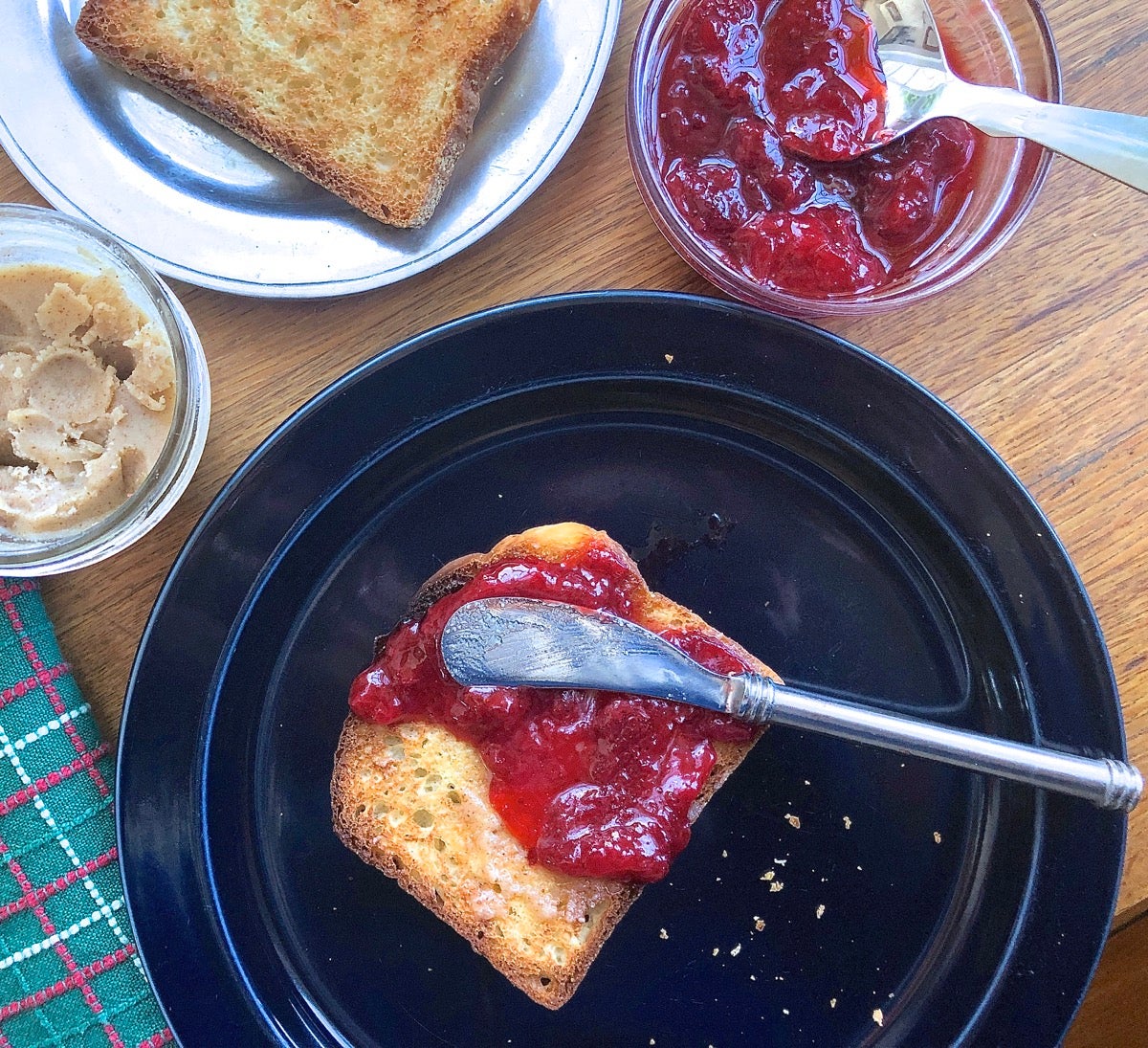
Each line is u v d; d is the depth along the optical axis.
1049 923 0.26
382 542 0.27
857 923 0.27
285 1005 0.27
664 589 0.27
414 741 0.27
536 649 0.24
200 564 0.25
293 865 0.27
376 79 0.27
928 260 0.26
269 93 0.27
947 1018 0.26
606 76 0.28
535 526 0.27
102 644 0.27
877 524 0.27
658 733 0.25
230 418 0.27
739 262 0.26
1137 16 0.27
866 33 0.25
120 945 0.26
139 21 0.26
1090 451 0.27
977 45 0.27
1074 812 0.26
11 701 0.26
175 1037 0.25
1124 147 0.23
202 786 0.26
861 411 0.26
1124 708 0.27
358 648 0.27
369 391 0.25
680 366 0.26
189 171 0.27
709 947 0.27
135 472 0.26
